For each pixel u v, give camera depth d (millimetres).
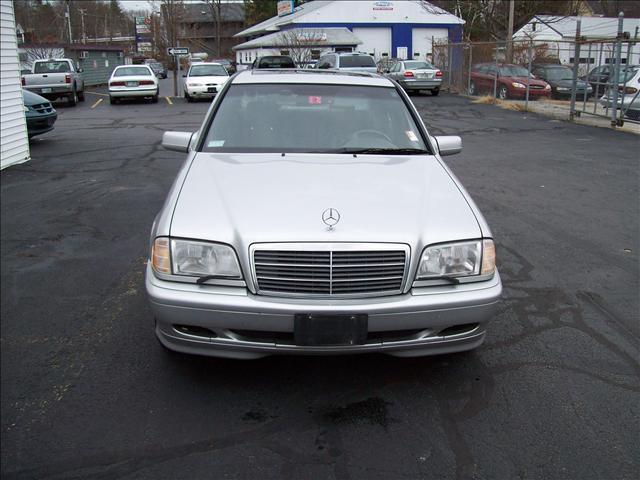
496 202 7777
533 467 2758
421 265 3135
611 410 3215
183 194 3498
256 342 3062
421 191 3598
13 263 5305
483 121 17047
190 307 3031
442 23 43719
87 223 6559
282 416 3113
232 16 85688
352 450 2855
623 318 4383
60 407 3143
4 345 3807
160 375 3480
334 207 3295
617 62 14891
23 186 8367
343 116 4590
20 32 51500
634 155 11328
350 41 38312
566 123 16422
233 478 2645
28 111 11602
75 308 4379
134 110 20734
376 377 3506
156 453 2799
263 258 3047
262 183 3594
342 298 3051
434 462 2779
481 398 3312
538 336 4078
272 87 4816
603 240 6230
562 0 37250
